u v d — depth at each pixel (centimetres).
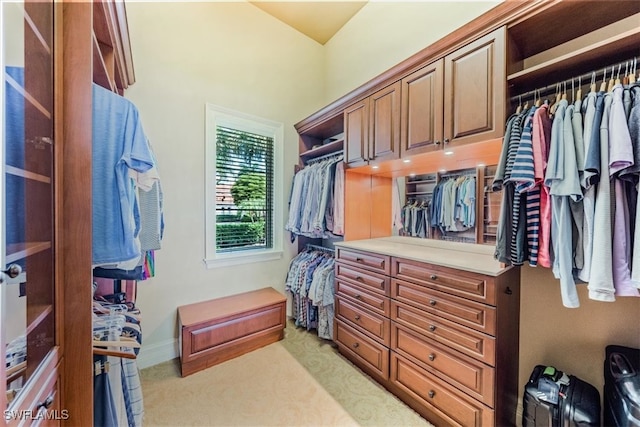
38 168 69
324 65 315
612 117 92
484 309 126
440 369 143
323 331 240
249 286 259
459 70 146
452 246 191
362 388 174
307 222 251
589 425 107
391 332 171
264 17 265
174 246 214
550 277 138
